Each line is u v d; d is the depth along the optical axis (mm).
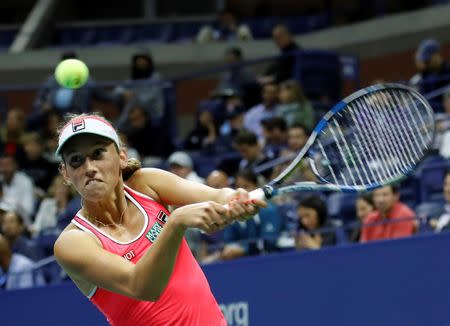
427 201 17438
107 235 7770
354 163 8234
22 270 14758
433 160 18375
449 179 15102
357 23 31469
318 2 34531
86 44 34781
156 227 7898
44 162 21516
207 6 37125
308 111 20969
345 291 14047
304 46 32094
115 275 7277
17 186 19734
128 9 37844
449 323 14242
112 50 32906
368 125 8266
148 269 7020
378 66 30828
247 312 13844
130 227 7859
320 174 8062
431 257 14234
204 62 31797
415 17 30031
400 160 8250
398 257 14172
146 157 22125
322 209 14875
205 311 7980
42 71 32656
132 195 7988
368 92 8258
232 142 21609
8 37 35562
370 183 8180
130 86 23172
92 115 7688
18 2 37750
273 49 30953
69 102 23188
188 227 6883
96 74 32812
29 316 13688
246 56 31109
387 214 14930
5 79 32781
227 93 22312
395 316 14117
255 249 15023
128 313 7883
